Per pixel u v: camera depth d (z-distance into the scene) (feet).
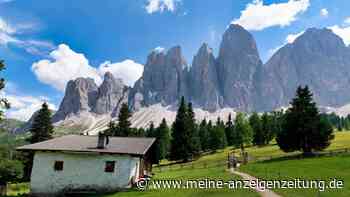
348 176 106.52
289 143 198.70
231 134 377.09
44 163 109.60
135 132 288.71
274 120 374.02
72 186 107.04
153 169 216.13
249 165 170.30
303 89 205.16
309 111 197.47
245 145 354.95
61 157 109.60
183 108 270.46
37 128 204.33
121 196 91.56
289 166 146.10
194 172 161.89
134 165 109.50
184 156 260.01
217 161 219.00
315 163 147.74
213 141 340.39
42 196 107.04
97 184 106.52
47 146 110.93
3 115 93.04
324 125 193.67
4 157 128.57
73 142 118.32
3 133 114.83
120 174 106.63
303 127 193.88
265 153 246.68
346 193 78.28
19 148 108.78
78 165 108.68
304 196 75.77
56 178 108.17
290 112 205.98
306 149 195.21
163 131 319.47
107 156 108.27
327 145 192.34
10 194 123.85
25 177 172.45
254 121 390.63
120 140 123.85
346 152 173.47
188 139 262.88
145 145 116.06
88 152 105.50
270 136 338.13
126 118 264.93
